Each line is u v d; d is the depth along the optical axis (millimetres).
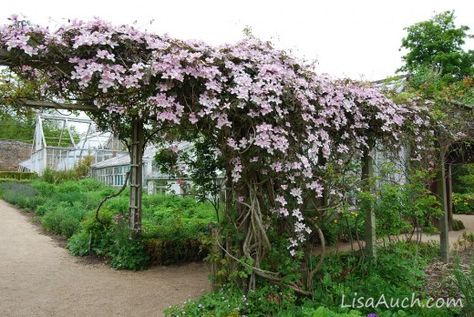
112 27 2740
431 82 5738
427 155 4895
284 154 3117
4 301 3590
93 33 2664
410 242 4699
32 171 21906
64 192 12945
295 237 3393
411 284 3619
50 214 7957
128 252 4918
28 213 10164
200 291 3947
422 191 4391
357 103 3969
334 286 3270
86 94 3266
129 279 4410
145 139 5570
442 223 4953
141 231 5406
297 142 3250
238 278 3340
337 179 3561
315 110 3396
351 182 3838
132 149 5543
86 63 2676
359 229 4609
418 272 3754
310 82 3404
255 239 3238
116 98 3223
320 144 3381
